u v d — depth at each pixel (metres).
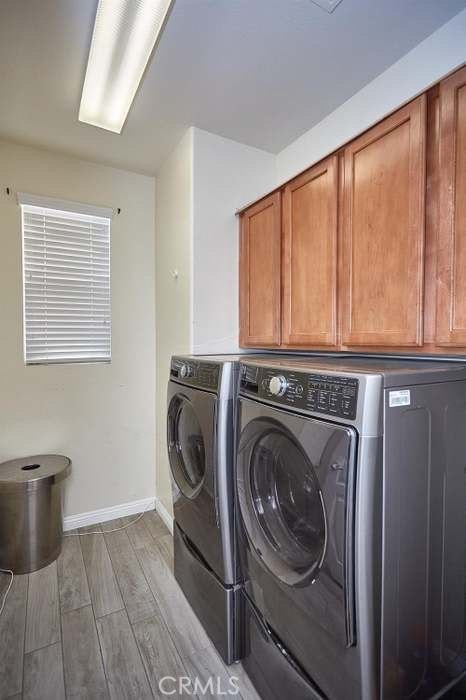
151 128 2.05
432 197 1.14
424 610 0.97
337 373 0.93
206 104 1.84
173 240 2.30
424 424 0.94
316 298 1.61
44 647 1.48
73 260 2.41
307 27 1.37
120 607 1.71
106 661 1.42
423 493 0.94
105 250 2.51
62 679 1.35
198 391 1.55
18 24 1.34
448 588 1.04
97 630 1.58
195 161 2.04
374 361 1.48
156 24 1.34
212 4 1.26
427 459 0.95
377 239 1.32
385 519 0.87
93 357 2.50
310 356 1.99
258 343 2.02
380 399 0.85
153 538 2.33
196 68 1.58
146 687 1.32
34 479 1.98
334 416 0.92
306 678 1.05
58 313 2.37
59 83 1.67
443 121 1.09
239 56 1.51
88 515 2.50
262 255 1.98
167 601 1.76
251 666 1.34
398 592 0.91
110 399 2.56
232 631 1.41
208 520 1.49
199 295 2.07
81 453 2.47
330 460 0.90
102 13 1.30
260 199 1.97
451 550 1.03
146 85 1.69
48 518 2.04
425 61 1.44
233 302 2.20
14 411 2.25
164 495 2.54
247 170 2.22
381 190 1.29
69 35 1.40
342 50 1.49
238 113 1.92
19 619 1.63
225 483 1.40
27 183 2.23
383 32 1.39
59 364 2.38
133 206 2.60
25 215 2.25
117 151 2.30
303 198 1.69
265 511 1.31
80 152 2.31
